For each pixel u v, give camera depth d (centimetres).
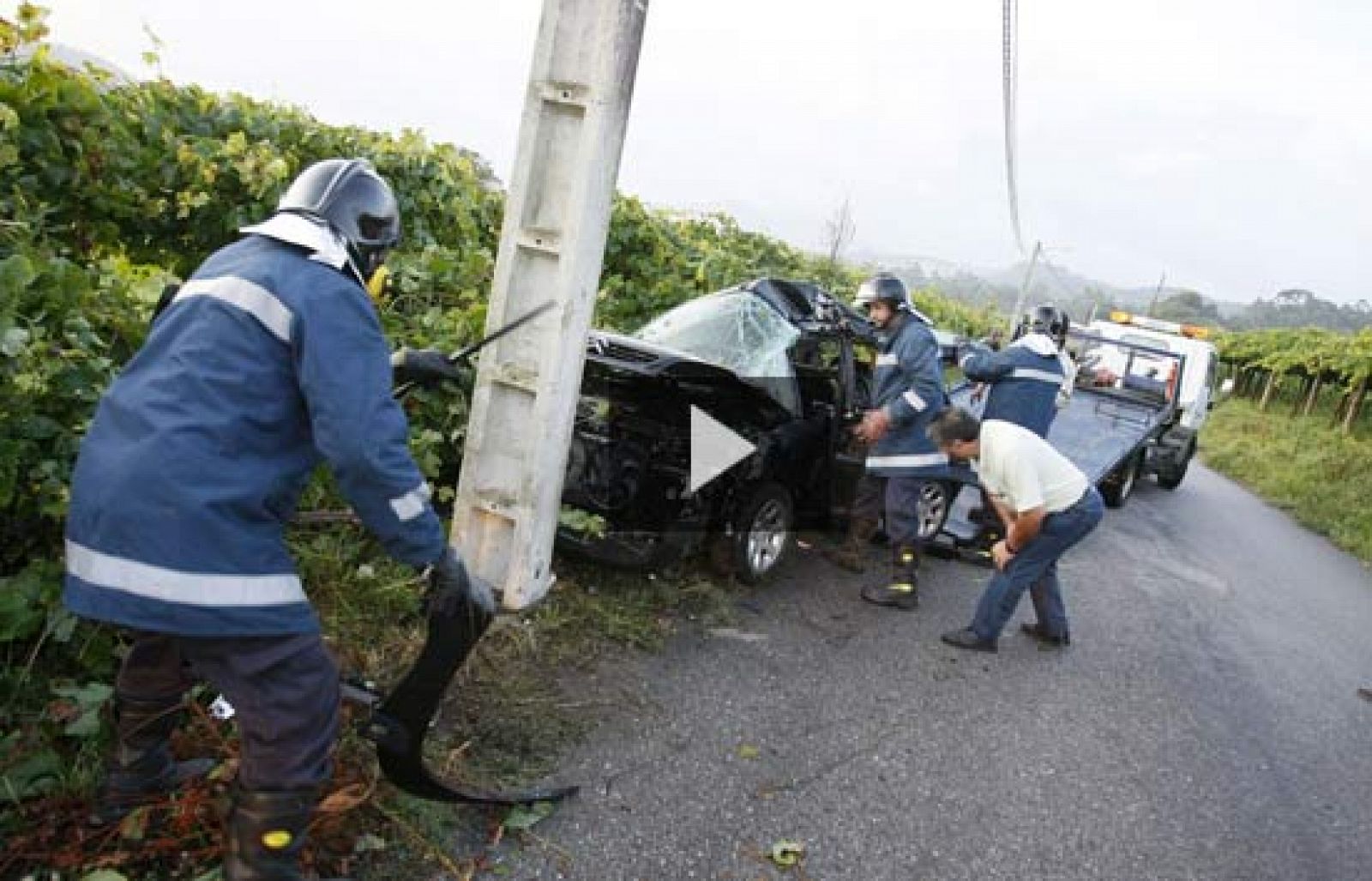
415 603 391
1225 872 362
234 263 212
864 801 360
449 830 289
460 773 316
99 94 500
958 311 2239
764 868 309
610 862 294
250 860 215
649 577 512
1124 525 1038
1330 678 628
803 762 379
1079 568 791
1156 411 1161
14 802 253
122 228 525
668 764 355
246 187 561
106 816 249
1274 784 448
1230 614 743
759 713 410
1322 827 415
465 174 851
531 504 376
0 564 310
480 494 385
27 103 430
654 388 460
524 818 301
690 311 614
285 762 215
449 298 592
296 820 217
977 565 720
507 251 367
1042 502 498
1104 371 1246
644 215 1003
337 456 201
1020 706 476
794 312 612
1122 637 626
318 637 220
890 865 324
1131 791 411
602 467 463
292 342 204
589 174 351
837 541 689
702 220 1412
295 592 213
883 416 557
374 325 212
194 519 194
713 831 322
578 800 321
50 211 436
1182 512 1241
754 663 456
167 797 262
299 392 209
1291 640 706
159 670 242
